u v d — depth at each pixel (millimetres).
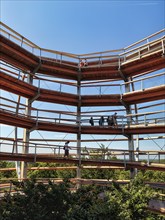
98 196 14195
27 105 21875
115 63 23812
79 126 21953
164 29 20094
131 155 20969
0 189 16562
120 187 13367
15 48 20250
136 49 22516
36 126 20562
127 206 11742
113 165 19750
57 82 23609
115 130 21500
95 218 10422
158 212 13469
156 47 21078
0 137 19531
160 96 20719
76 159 19703
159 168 17094
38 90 21469
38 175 30938
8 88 20266
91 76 25219
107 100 23094
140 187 12805
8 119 18906
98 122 21938
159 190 17312
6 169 20375
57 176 31188
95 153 21250
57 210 12164
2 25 19203
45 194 12391
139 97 21531
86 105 24422
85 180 20234
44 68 23500
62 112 22656
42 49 23219
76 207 11312
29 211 11227
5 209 11500
